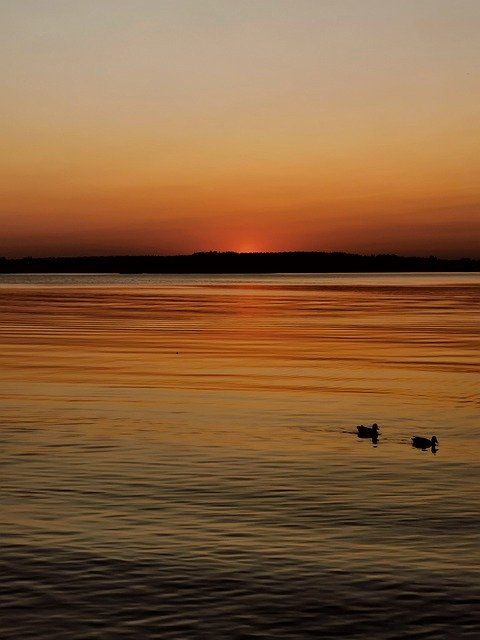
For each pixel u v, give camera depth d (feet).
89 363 141.08
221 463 70.85
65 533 52.47
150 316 275.39
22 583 44.73
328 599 42.86
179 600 42.73
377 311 310.04
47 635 38.73
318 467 69.62
